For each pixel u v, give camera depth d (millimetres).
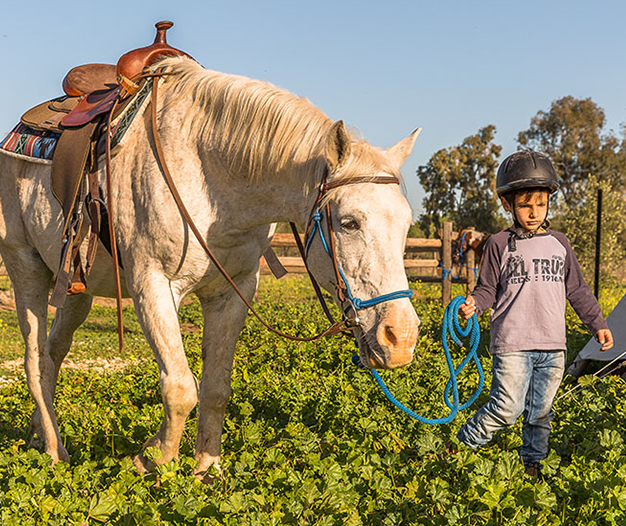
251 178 3480
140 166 3641
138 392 6145
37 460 3658
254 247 3854
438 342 8641
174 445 3590
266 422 4508
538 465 3820
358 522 2969
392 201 3023
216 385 3807
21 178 4344
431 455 3830
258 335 9984
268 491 3240
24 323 4414
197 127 3598
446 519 2904
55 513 2941
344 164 3072
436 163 64062
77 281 3834
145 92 3828
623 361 6832
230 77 3631
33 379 4332
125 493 3223
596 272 11195
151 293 3545
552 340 3730
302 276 28750
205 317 3926
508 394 3725
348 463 3559
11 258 4488
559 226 37594
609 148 58062
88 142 3826
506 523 2854
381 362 2957
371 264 2971
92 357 10195
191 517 2836
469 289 14695
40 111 4480
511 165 3822
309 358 7555
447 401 3609
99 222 3770
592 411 4785
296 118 3387
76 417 5109
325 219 3137
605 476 3283
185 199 3551
